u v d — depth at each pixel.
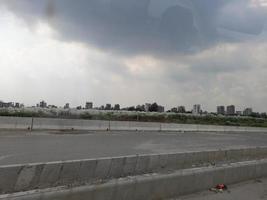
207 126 35.66
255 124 54.12
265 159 11.64
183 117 48.47
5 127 21.50
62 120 24.28
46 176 6.41
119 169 7.75
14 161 9.73
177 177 7.72
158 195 7.26
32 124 22.78
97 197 6.19
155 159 8.64
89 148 13.95
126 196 6.65
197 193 8.14
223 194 8.25
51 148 13.23
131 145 16.31
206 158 10.33
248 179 10.06
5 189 5.79
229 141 23.08
